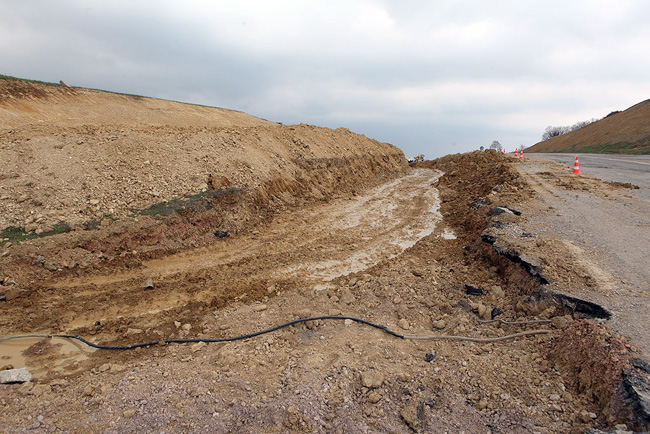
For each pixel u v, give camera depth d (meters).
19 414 4.23
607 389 3.81
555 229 8.55
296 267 9.08
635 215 9.30
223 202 11.41
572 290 5.72
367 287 7.62
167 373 5.00
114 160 11.10
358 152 24.19
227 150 13.89
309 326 6.28
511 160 21.91
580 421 3.74
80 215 8.93
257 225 11.73
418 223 13.30
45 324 6.28
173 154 12.34
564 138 47.84
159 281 7.88
